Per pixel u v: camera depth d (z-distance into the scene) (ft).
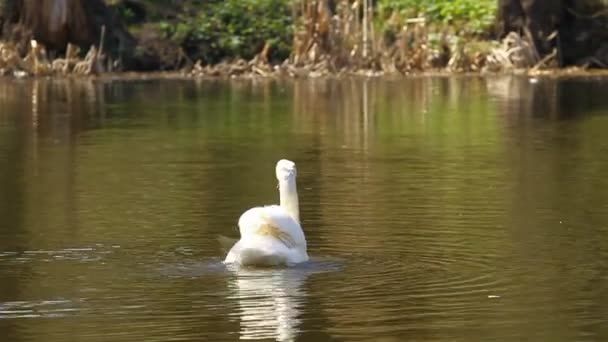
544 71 127.13
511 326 31.04
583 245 40.32
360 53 128.06
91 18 126.52
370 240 41.19
